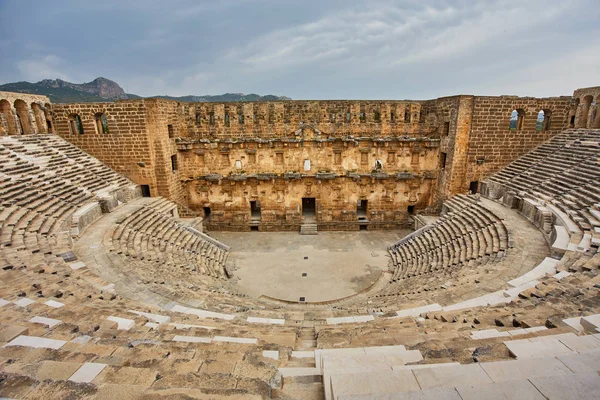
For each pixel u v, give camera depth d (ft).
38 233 67.15
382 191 124.47
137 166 112.06
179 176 122.31
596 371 17.15
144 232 88.58
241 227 126.82
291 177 119.96
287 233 123.85
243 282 86.84
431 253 86.58
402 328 35.73
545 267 54.34
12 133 99.96
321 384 22.12
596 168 80.33
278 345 31.24
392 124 120.47
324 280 87.76
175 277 67.10
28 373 21.36
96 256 67.15
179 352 26.86
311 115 119.65
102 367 21.91
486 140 110.52
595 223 62.18
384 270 92.53
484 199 102.01
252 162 122.93
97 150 111.75
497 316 34.71
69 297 43.32
